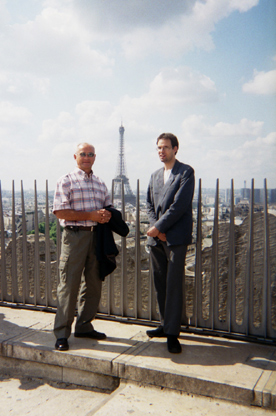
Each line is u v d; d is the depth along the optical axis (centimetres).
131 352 385
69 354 382
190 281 461
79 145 420
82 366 377
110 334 439
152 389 344
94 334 425
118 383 366
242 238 428
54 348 397
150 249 419
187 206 381
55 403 349
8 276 598
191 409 312
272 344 400
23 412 335
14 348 409
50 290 534
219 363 358
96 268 419
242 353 380
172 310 383
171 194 391
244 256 428
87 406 343
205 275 450
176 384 335
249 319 416
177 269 385
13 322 485
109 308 496
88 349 394
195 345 402
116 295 517
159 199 406
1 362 421
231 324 425
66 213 395
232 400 315
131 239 509
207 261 447
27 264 548
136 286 477
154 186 418
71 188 407
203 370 342
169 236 383
